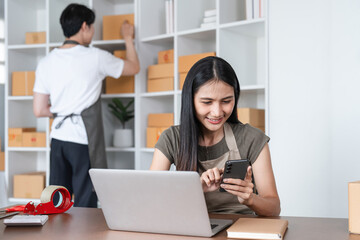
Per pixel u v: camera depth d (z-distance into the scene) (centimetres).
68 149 289
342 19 252
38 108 305
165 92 328
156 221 122
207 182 135
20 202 373
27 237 120
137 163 345
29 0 400
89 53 294
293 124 267
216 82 152
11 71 386
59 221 141
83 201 289
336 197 253
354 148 248
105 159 300
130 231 127
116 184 124
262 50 330
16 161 390
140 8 346
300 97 265
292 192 268
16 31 393
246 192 135
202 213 116
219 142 175
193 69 159
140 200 122
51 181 293
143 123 348
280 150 272
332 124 255
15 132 379
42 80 301
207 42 347
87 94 293
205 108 156
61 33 381
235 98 169
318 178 259
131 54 328
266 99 276
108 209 127
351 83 249
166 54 338
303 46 265
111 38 352
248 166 137
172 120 330
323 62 258
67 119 291
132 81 348
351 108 249
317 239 111
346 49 251
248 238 114
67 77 290
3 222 140
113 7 386
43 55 414
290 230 122
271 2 276
